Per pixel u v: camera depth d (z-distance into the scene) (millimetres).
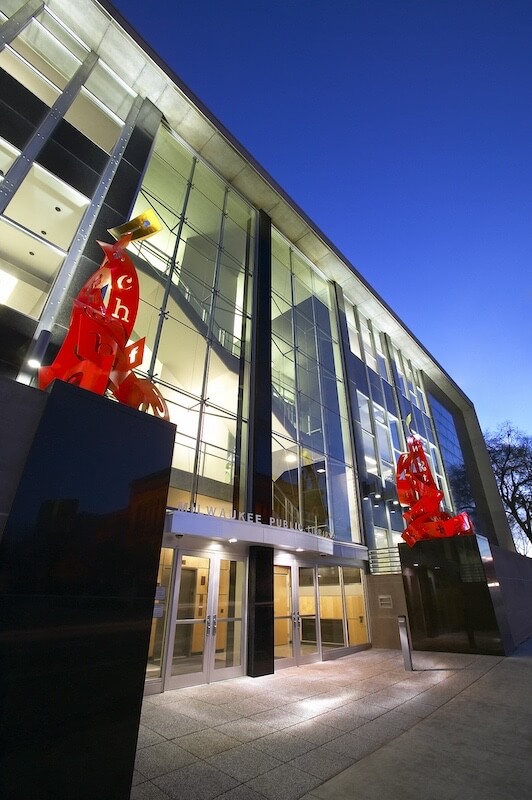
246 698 7480
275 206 17656
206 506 10414
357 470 16812
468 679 8750
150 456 4910
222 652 9164
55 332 8648
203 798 3953
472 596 12609
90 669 3682
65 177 10523
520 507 35594
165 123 14570
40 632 3496
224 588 9648
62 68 12469
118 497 4445
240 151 15664
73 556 3910
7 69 11125
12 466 3906
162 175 14008
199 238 14359
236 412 12422
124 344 6207
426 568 13586
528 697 7211
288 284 18219
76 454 4266
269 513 11352
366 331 24516
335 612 12859
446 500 26500
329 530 14242
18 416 4109
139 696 3912
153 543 4562
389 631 13812
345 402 18375
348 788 4098
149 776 4398
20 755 3119
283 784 4211
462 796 3869
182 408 10734
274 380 14695
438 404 31938
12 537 3594
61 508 3975
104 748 3547
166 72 13422
